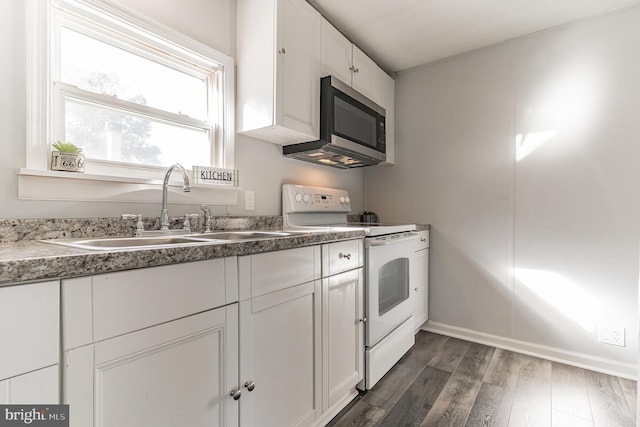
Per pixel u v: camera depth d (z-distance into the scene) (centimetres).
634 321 186
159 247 84
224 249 95
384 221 288
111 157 135
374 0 188
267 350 112
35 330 61
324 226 222
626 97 190
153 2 143
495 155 234
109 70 135
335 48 203
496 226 233
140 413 76
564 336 207
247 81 173
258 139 193
